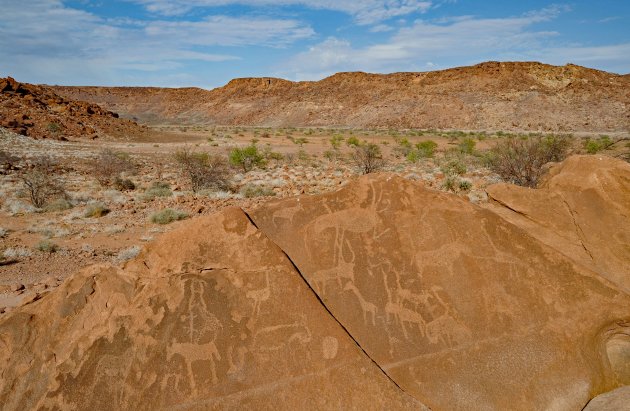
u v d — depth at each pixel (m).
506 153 18.45
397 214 3.28
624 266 3.10
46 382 2.67
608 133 71.06
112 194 18.30
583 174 3.49
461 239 3.16
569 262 3.03
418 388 2.70
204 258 3.03
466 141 40.06
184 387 2.65
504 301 2.95
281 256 3.03
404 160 34.69
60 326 2.83
